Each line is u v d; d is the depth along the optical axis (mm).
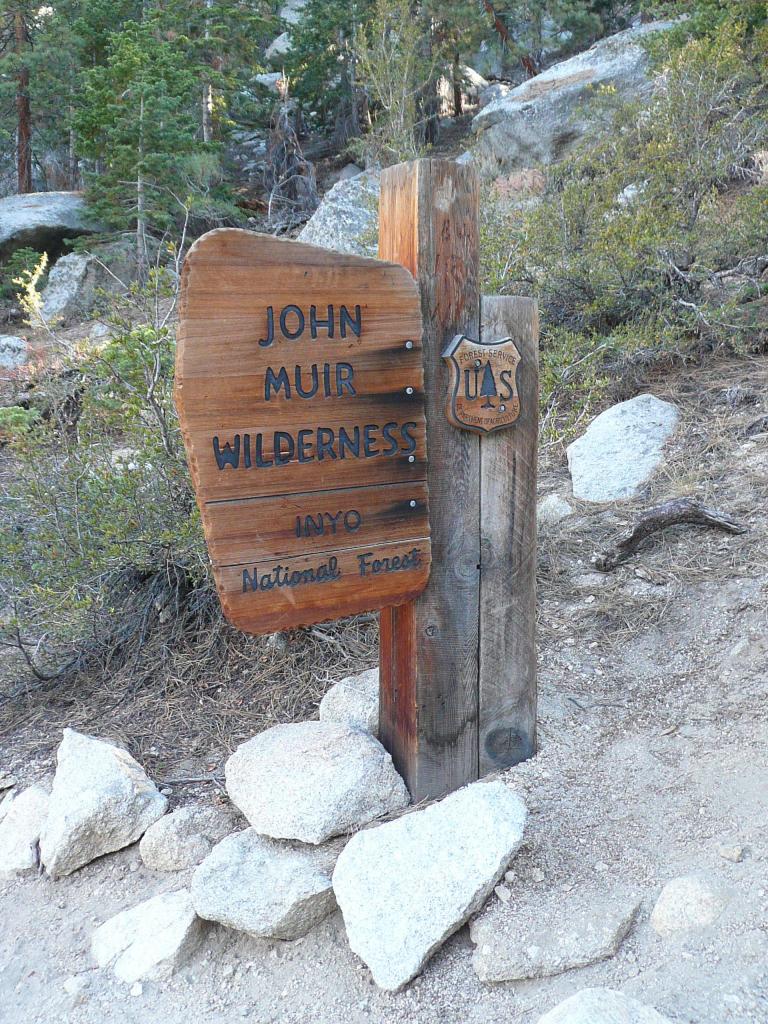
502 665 3129
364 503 2729
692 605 3979
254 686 3996
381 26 13102
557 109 12078
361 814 2906
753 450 5043
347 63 18391
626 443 5320
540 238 6633
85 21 18781
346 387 2645
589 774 3121
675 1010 2074
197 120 16719
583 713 3492
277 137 17547
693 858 2594
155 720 3881
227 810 3230
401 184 2832
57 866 3107
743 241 6727
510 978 2309
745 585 3969
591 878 2602
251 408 2512
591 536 4680
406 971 2350
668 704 3457
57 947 2846
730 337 6227
